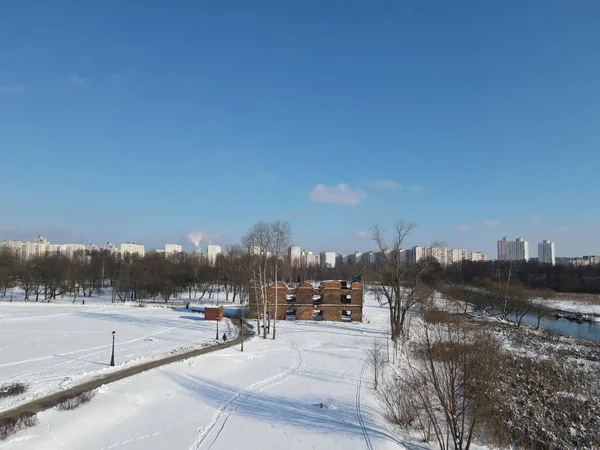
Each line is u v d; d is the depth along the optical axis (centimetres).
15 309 8256
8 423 2122
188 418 2558
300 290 7631
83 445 2064
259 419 2638
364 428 2591
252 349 4744
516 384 3950
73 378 3103
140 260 13500
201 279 12975
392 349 4847
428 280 10581
